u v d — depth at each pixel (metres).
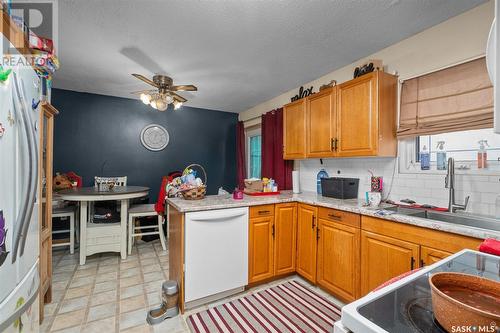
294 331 1.66
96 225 2.89
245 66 2.66
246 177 4.68
